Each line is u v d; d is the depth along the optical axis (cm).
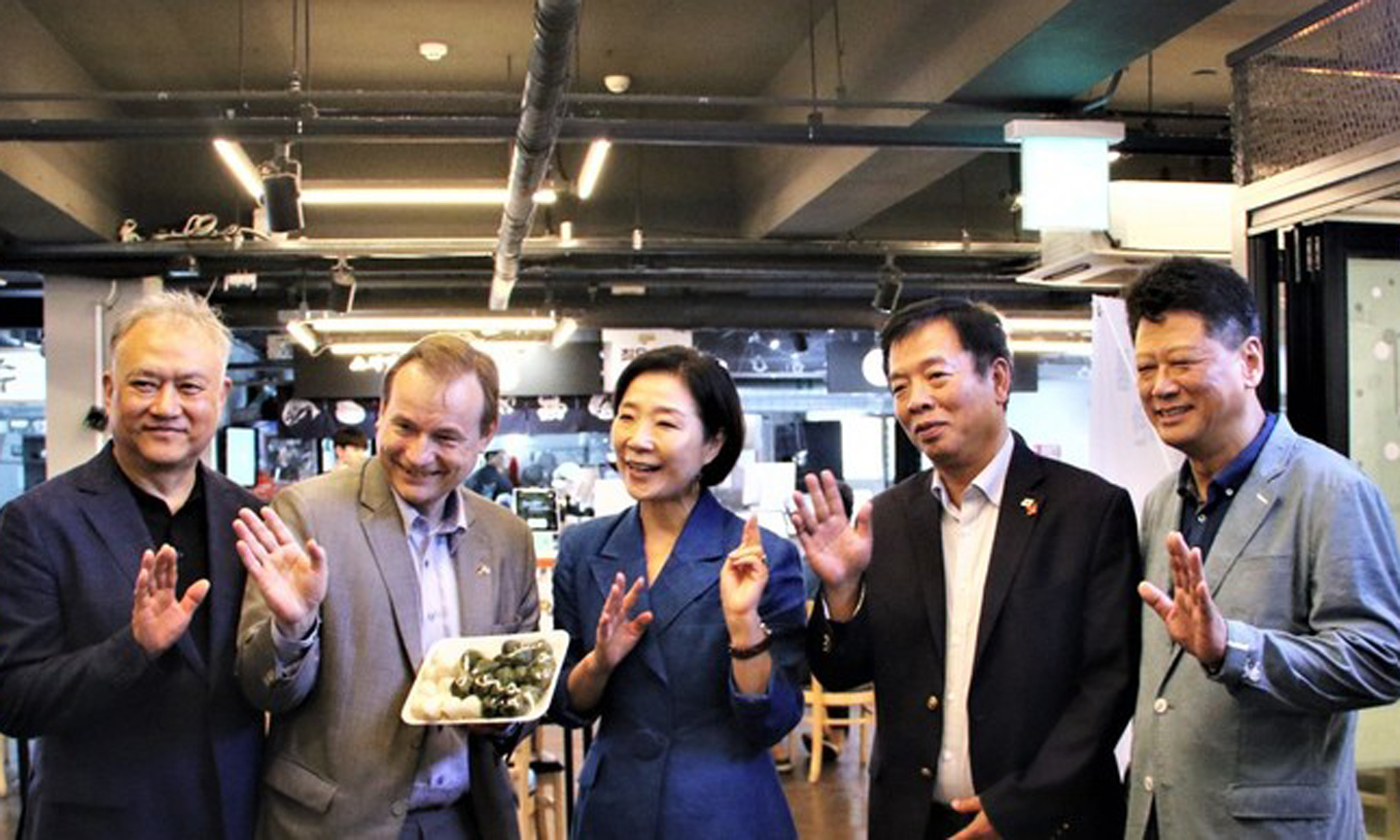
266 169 543
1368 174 248
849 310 1115
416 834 185
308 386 1198
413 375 189
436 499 195
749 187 904
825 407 1580
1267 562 169
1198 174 801
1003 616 188
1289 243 274
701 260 898
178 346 183
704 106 771
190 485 195
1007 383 198
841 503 201
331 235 930
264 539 177
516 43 664
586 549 210
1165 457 386
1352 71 255
